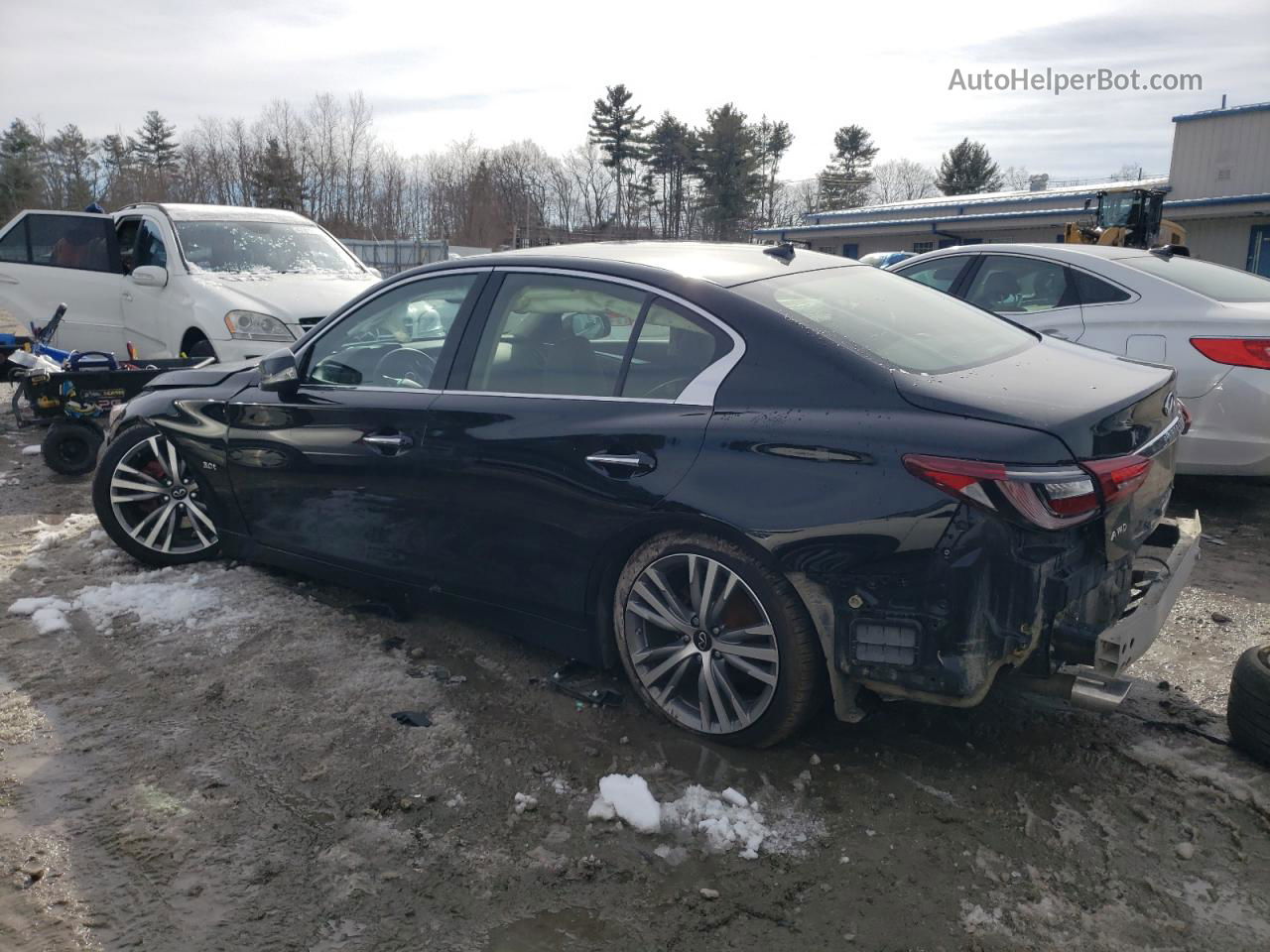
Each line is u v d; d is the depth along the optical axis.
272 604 4.37
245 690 3.58
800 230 37.34
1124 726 3.32
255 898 2.50
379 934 2.38
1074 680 2.76
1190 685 3.64
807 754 3.13
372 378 3.99
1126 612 2.95
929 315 3.50
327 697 3.53
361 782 3.00
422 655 3.86
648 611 3.22
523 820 2.82
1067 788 2.95
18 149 73.25
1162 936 2.36
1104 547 2.71
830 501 2.74
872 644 2.74
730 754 3.13
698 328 3.16
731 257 3.65
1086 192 32.16
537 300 3.56
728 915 2.44
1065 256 6.29
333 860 2.64
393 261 41.78
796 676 2.92
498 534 3.51
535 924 2.42
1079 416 2.67
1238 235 25.41
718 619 3.07
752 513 2.86
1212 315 5.53
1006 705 3.45
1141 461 2.77
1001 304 6.52
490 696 3.54
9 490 6.70
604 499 3.17
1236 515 5.94
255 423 4.33
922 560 2.65
